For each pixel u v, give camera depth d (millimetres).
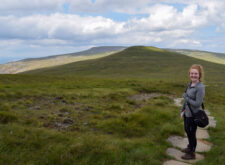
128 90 23719
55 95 15508
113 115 10023
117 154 5285
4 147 5113
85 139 5980
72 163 4828
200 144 7125
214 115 13609
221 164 5238
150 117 9711
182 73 106438
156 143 6723
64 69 165875
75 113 10305
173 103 17891
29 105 11242
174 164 5355
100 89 22953
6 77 32094
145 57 187500
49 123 8109
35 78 36406
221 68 131625
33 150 5262
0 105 10281
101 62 175125
